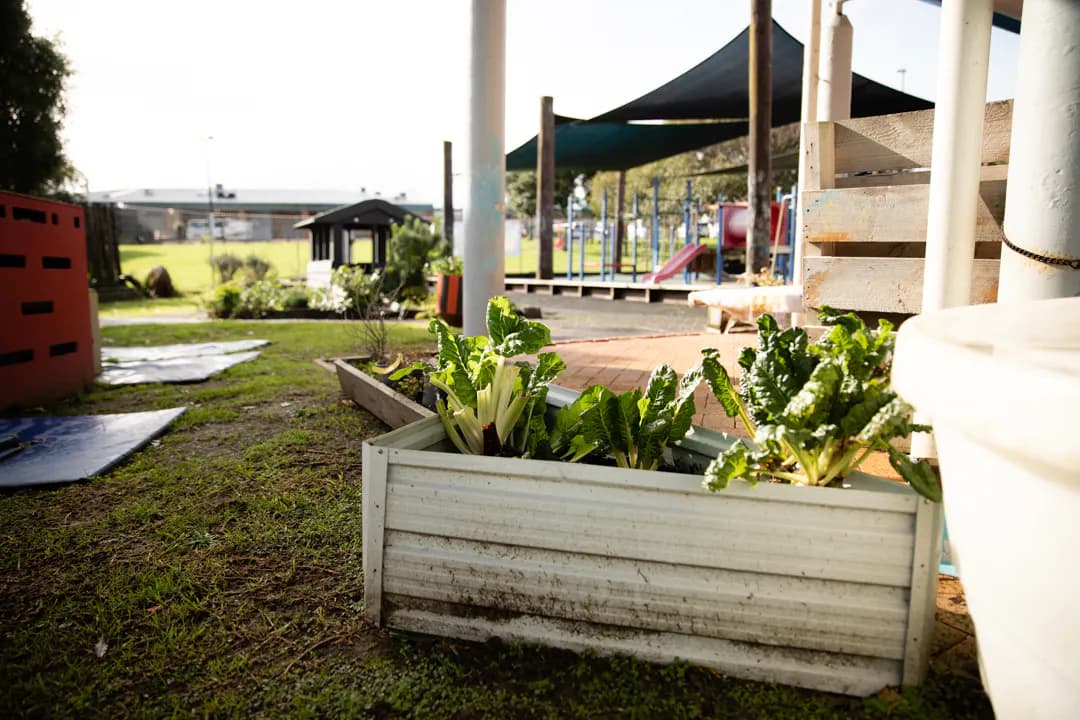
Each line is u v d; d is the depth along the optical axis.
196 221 44.09
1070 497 0.79
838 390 1.58
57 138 17.36
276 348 7.82
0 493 2.99
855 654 1.52
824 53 5.80
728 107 14.52
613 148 18.70
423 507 1.76
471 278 4.59
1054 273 2.00
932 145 2.57
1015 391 0.76
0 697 1.60
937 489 1.43
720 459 1.49
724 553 1.56
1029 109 2.02
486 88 4.42
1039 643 0.89
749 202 10.03
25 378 4.73
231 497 2.90
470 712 1.53
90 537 2.50
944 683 1.52
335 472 3.19
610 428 1.93
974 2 2.34
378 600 1.84
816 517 1.50
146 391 5.28
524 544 1.69
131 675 1.69
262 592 2.09
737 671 1.59
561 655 1.69
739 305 4.71
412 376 4.42
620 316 11.47
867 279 2.96
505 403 2.15
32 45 16.62
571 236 17.92
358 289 14.30
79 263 5.37
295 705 1.57
